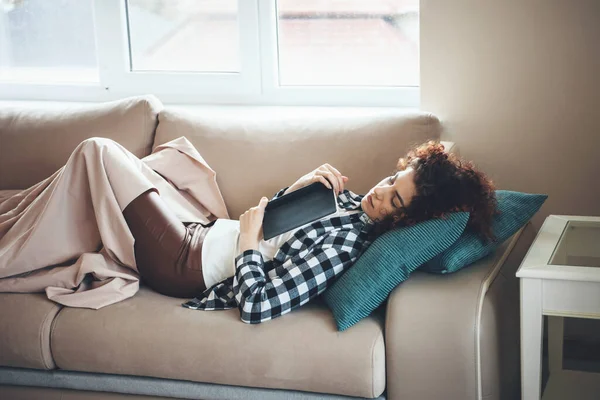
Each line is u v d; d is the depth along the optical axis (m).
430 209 1.85
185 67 2.99
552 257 1.72
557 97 2.37
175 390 1.89
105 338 1.89
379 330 1.79
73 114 2.50
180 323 1.87
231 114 2.75
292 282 1.85
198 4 2.91
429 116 2.28
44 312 1.95
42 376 1.98
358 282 1.79
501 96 2.42
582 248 1.79
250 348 1.80
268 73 2.87
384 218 1.92
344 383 1.75
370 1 2.75
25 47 3.12
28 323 1.94
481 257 1.88
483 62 2.41
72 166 2.07
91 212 2.10
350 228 1.96
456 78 2.45
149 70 3.03
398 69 2.78
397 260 1.78
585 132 2.37
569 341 2.52
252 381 1.82
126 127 2.44
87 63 3.09
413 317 1.73
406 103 2.75
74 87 3.07
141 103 2.46
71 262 2.11
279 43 2.87
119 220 2.04
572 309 1.64
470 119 2.46
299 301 1.85
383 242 1.82
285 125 2.36
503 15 2.36
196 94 2.96
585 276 1.60
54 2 3.05
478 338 1.69
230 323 1.85
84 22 3.04
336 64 2.84
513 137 2.44
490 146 2.47
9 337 1.95
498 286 1.82
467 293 1.74
